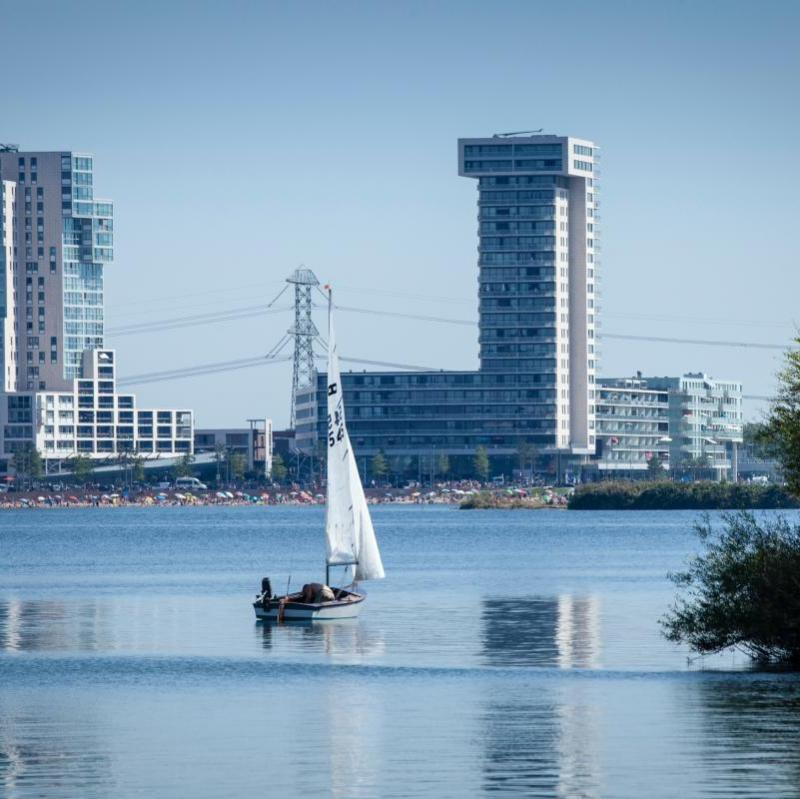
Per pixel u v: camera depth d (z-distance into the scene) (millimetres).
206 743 156250
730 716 167000
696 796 129625
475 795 131000
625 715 169375
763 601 194500
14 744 156375
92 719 172500
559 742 154375
